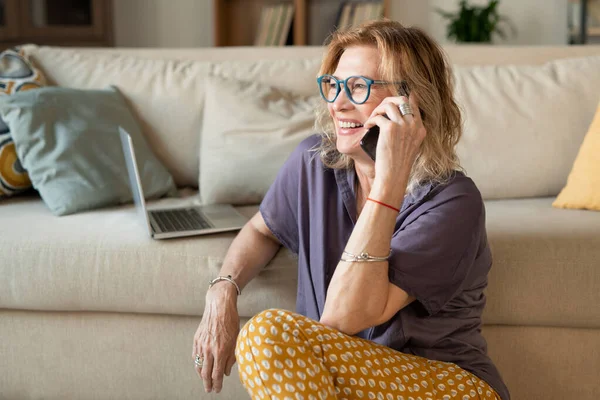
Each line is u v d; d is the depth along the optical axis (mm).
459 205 1233
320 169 1442
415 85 1266
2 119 2105
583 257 1619
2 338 1756
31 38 4219
